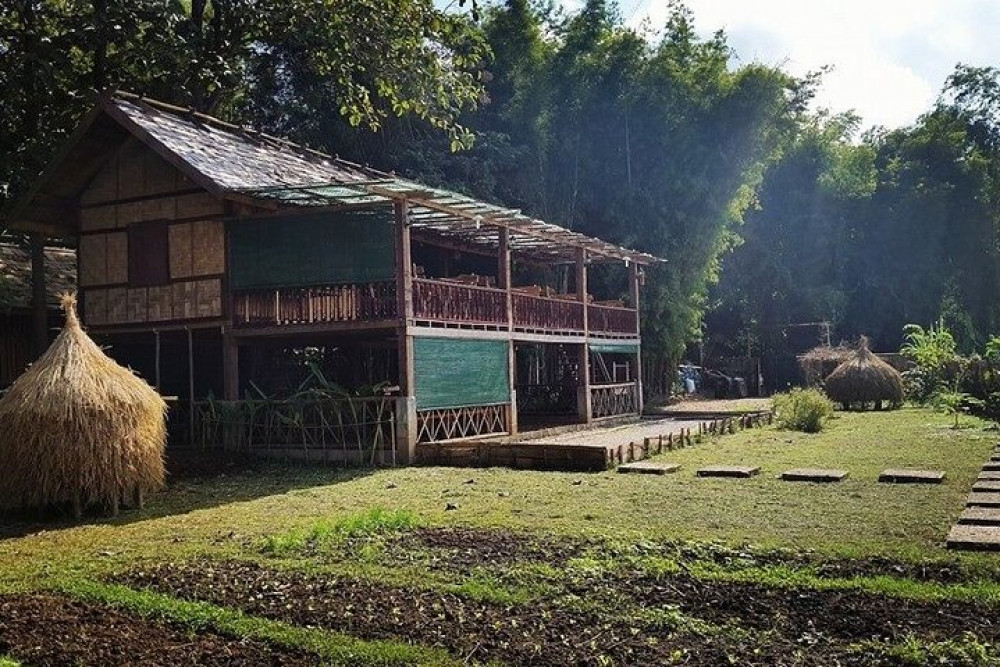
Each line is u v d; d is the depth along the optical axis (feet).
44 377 36.32
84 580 24.52
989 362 79.30
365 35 74.79
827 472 41.16
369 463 51.44
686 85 99.14
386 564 25.36
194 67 73.92
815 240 147.54
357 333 57.41
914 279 147.54
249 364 65.72
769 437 60.85
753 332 148.36
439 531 29.60
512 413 63.21
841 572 23.49
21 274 70.90
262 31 80.43
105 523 34.78
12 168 67.00
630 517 31.89
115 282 59.16
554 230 67.21
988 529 27.71
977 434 58.18
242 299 55.98
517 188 95.61
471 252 76.07
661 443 52.90
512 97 96.12
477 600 21.71
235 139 62.49
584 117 97.91
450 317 56.49
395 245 52.54
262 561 26.02
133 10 69.00
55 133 69.05
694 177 98.68
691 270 102.53
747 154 100.22
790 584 22.35
